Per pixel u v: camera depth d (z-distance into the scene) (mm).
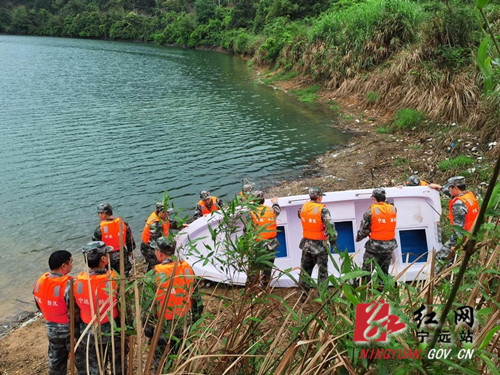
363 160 11812
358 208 6801
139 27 69625
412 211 6332
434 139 11852
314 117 17188
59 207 9867
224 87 25547
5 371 4910
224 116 18266
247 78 28672
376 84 16766
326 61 21031
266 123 16797
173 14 68125
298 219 6645
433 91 13398
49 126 16953
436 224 6270
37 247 8094
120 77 30031
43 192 10711
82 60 40281
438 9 14562
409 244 6375
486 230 2260
